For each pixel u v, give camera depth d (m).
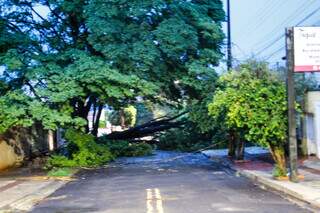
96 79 26.64
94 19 27.67
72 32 31.59
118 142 37.22
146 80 29.02
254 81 19.64
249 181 19.77
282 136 18.88
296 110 19.12
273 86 19.45
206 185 18.50
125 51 27.89
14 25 30.30
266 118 18.89
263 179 19.28
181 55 30.12
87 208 13.75
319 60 18.33
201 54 30.91
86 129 34.34
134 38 28.52
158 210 12.83
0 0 30.09
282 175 19.23
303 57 18.30
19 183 20.67
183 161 31.73
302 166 23.09
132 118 66.94
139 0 28.09
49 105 27.44
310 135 27.78
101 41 28.09
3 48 27.89
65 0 29.45
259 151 36.12
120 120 66.38
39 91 26.25
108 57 27.72
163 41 28.61
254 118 18.94
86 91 29.12
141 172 24.83
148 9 28.45
